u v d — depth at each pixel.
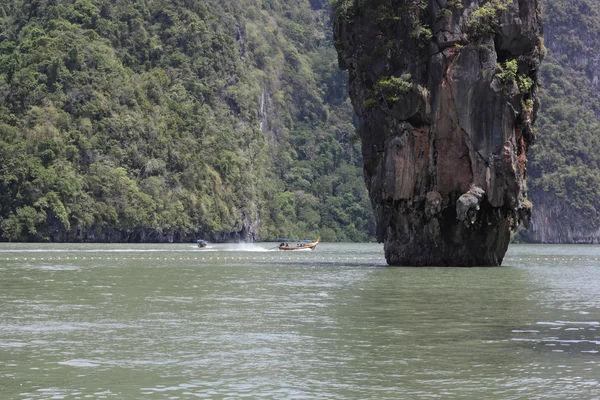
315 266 111.62
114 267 105.94
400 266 111.12
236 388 34.31
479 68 105.88
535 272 101.12
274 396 33.19
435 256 110.81
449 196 108.12
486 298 65.81
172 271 97.88
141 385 34.69
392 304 60.94
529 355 40.56
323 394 33.50
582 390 33.97
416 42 107.81
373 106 111.12
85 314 54.16
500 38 106.56
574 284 80.69
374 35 111.12
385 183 110.38
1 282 78.81
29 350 41.31
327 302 62.00
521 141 109.62
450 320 52.06
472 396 33.19
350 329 48.16
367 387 34.53
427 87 107.50
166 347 42.31
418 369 37.62
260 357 40.00
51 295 66.12
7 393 33.34
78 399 32.53
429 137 108.00
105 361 39.00
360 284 78.81
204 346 42.62
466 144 106.75
